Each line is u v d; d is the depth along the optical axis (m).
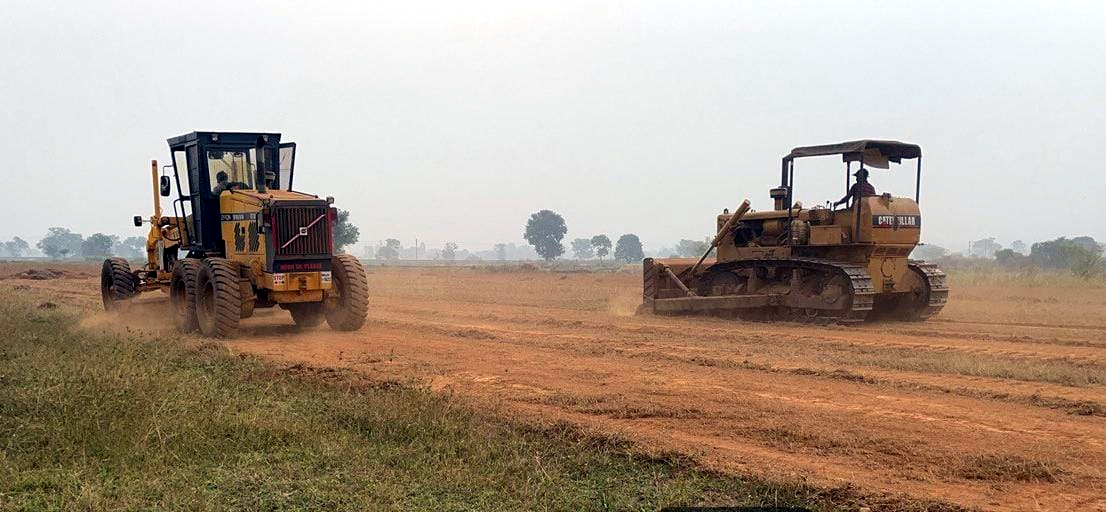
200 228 16.20
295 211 14.48
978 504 5.69
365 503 5.77
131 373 9.03
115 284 17.34
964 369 10.76
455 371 10.97
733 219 19.02
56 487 6.08
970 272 36.19
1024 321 17.86
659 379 10.31
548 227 158.50
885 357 11.91
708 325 16.95
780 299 17.95
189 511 5.56
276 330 15.84
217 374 10.42
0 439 7.18
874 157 17.66
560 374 10.72
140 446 6.82
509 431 7.57
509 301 24.81
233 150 16.06
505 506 5.80
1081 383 9.87
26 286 30.64
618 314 19.69
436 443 7.18
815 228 17.80
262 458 6.79
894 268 17.78
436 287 34.00
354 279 15.49
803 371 10.72
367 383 9.85
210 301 14.86
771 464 6.62
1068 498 5.84
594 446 7.17
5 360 10.96
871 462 6.71
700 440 7.40
